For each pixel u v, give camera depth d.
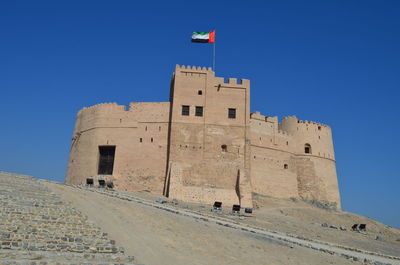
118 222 25.16
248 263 21.41
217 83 52.91
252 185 53.28
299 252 24.38
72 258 17.41
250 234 27.08
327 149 63.81
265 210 46.94
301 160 60.41
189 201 46.22
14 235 17.75
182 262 20.16
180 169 48.59
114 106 54.59
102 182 44.88
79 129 58.06
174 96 51.84
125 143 52.59
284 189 56.72
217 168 49.59
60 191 32.09
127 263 17.83
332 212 54.41
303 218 46.22
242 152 50.72
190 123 50.97
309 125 63.00
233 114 52.19
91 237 19.53
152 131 52.19
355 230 44.09
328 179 62.16
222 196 47.59
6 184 26.36
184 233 24.92
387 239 42.12
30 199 22.61
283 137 58.88
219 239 24.70
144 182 50.25
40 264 15.77
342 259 24.08
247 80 53.66
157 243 22.39
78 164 55.34
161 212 29.86
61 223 19.94
